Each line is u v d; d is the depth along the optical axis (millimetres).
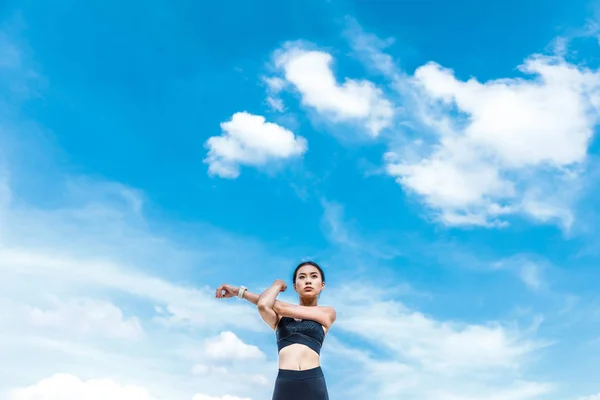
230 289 6918
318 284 7070
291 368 6332
